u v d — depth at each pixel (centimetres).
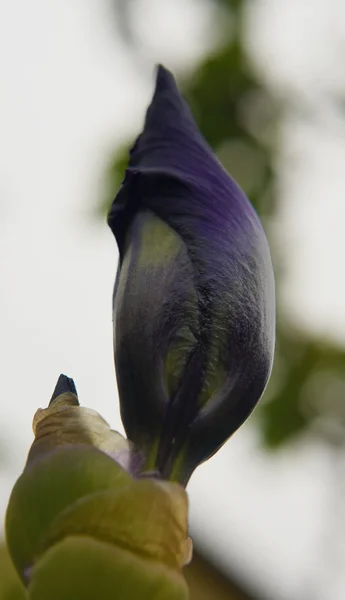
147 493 51
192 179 54
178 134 54
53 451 51
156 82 55
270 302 54
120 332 53
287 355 82
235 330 53
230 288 53
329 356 82
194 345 53
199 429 52
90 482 51
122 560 50
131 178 54
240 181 83
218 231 53
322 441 81
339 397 82
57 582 50
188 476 52
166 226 53
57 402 52
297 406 82
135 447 52
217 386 53
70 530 51
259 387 53
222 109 84
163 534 51
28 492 51
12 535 51
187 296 53
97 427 52
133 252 53
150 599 50
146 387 52
